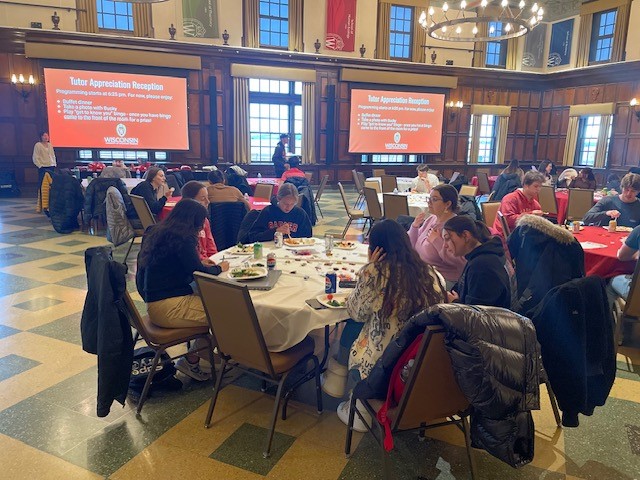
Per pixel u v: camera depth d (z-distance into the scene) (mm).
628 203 4820
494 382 1618
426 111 13898
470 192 6910
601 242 4008
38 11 10117
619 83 12891
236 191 5352
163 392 2805
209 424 2480
